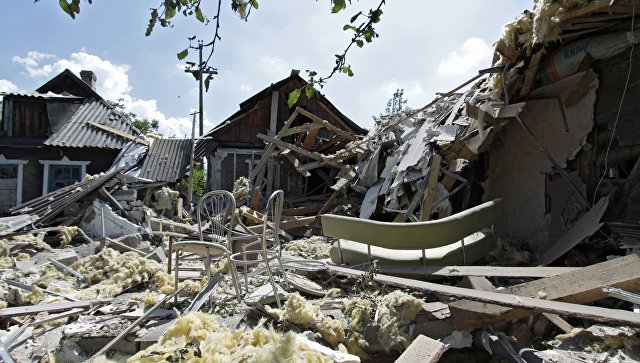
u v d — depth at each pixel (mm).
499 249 4715
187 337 2334
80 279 4309
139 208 8203
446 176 5902
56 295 3695
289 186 11758
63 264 4973
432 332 2748
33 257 5473
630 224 3803
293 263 4219
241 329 2678
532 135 5117
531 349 2395
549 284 2883
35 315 3109
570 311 2414
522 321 2744
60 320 3047
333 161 9281
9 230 6363
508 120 5281
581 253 4273
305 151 9500
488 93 5465
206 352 2139
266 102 13141
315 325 2758
